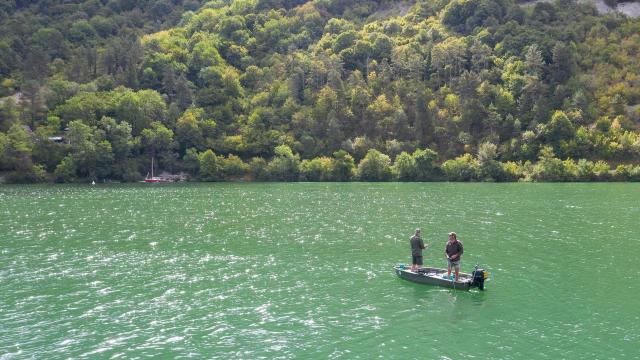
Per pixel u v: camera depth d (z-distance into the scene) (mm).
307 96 197500
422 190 117750
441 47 197500
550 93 170500
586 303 31922
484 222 64250
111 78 193500
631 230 56906
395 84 190250
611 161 146000
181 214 74562
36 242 52281
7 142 141875
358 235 56062
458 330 27672
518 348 25234
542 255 44938
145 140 165875
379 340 26406
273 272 40188
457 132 168500
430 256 45625
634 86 169000
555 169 141000
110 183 151750
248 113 194625
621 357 24094
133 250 48500
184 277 38750
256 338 26766
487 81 175375
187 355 24703
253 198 100312
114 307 31781
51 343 26172
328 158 166000
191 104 189625
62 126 162375
